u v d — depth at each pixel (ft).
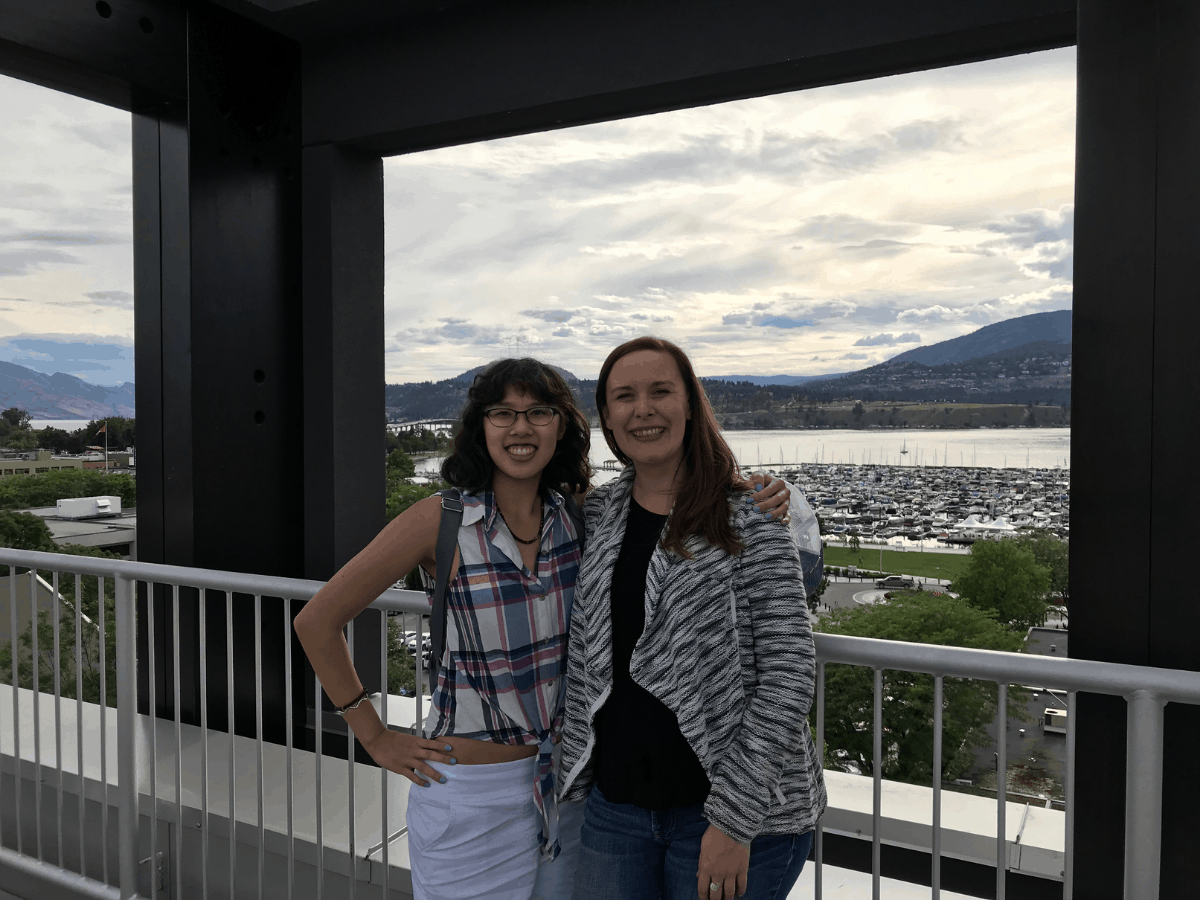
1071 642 6.55
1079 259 6.40
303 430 11.80
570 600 4.45
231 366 10.91
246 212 11.03
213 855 8.62
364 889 7.75
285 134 11.50
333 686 4.47
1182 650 6.15
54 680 8.28
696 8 9.09
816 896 4.89
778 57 8.71
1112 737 6.42
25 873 8.55
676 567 3.88
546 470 4.66
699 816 3.95
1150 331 6.19
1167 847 6.18
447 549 4.34
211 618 10.81
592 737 4.07
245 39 10.91
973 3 7.83
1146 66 6.15
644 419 4.00
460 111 10.48
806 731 4.07
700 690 3.77
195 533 10.57
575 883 4.33
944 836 7.70
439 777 4.45
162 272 10.61
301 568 11.89
